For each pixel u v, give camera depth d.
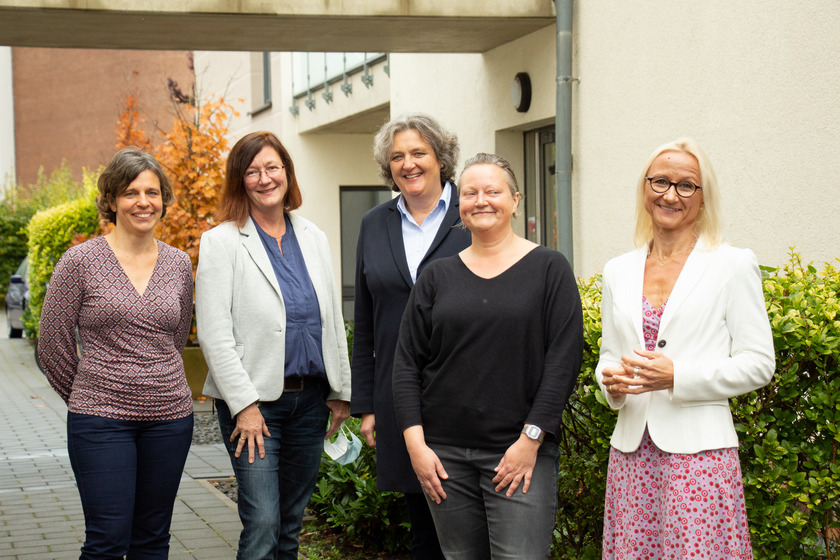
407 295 3.83
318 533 5.73
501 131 9.29
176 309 3.80
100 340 3.68
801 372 3.55
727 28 6.14
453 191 3.93
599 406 3.87
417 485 3.80
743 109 6.02
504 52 8.99
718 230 3.10
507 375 3.20
